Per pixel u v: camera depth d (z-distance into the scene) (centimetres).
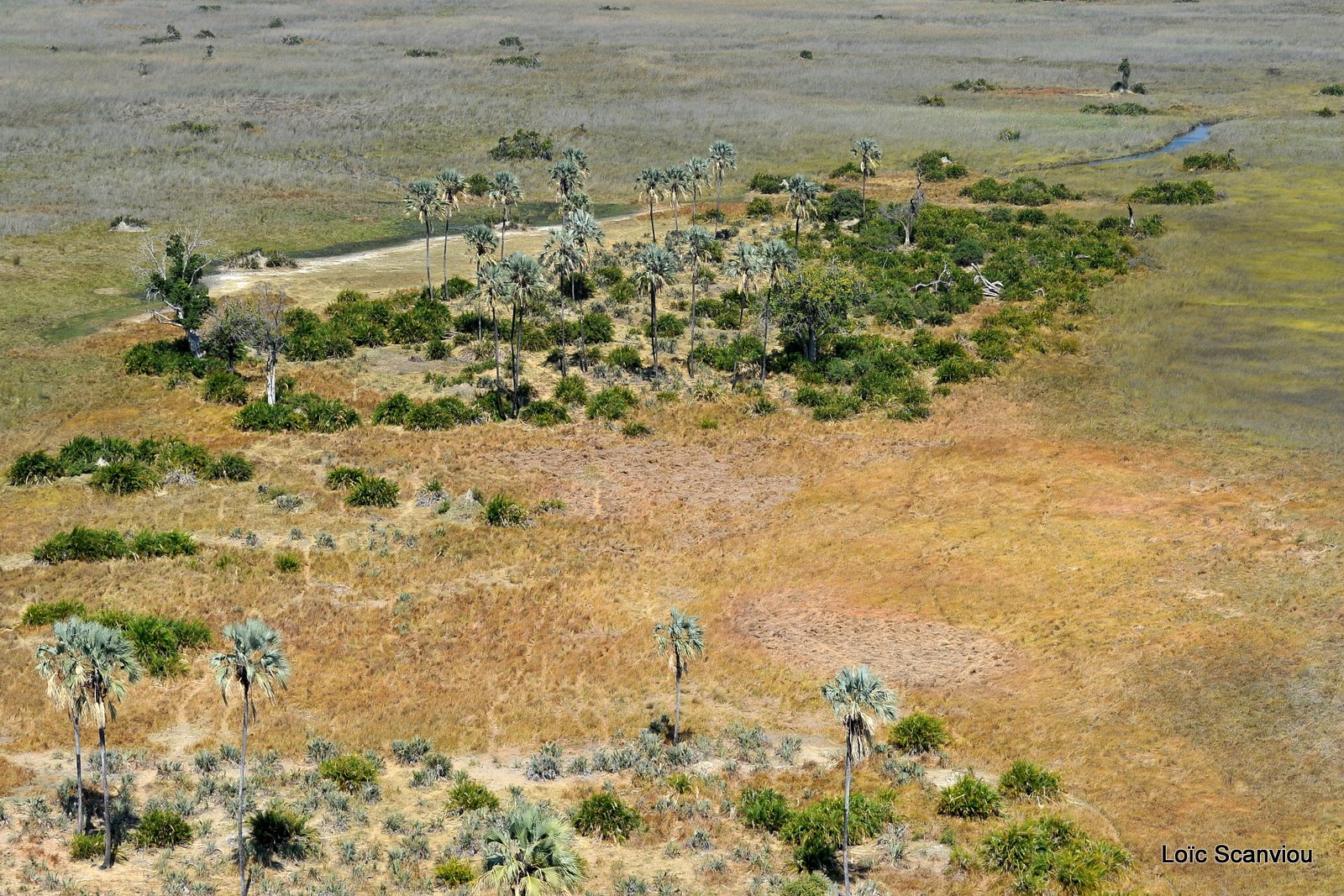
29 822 4431
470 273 11431
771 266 9112
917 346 9606
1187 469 7450
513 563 6575
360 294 10562
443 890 4141
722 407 8644
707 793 4747
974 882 4216
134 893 4056
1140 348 9556
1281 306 10506
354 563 6494
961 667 5566
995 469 7581
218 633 5797
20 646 5584
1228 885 4141
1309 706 5106
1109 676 5400
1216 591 6028
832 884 4178
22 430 8000
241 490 7331
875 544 6706
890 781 4812
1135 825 4478
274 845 4359
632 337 9900
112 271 11250
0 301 10331
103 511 6994
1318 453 7644
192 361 9044
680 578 6450
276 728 5172
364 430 8206
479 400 8556
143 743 5034
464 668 5631
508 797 4719
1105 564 6356
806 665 5641
